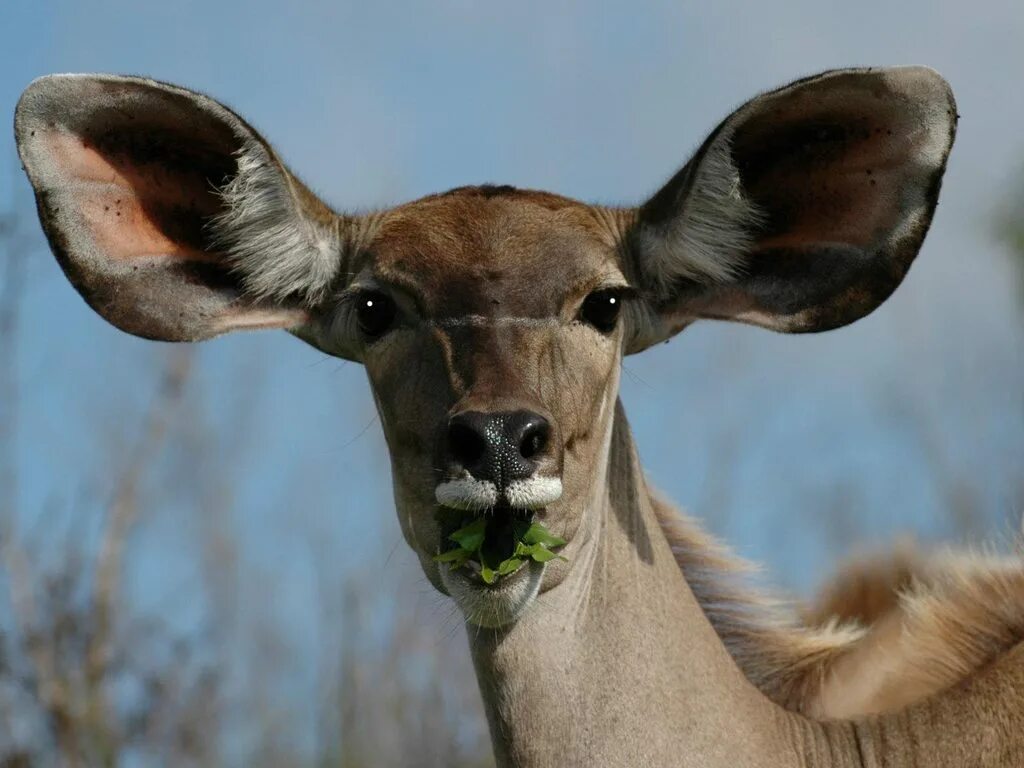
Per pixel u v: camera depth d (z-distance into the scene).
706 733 12.30
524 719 12.12
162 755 18.41
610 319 12.55
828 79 12.35
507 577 11.74
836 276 12.92
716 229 12.89
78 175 12.91
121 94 12.74
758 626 13.49
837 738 12.68
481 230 12.56
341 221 13.12
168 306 13.18
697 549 13.48
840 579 14.94
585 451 12.17
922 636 13.42
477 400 11.72
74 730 17.97
